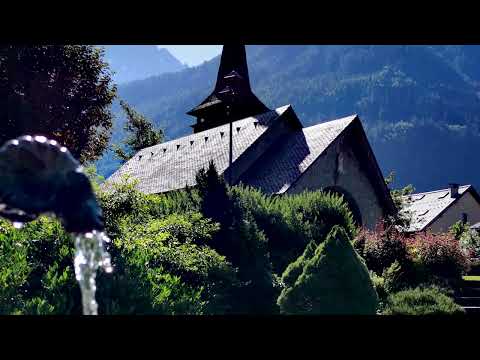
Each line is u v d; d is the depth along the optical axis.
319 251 10.53
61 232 8.60
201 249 11.65
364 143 31.03
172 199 15.96
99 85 39.25
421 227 56.41
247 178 30.73
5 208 2.06
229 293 11.02
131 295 7.99
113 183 12.45
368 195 31.80
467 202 59.94
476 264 25.72
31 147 2.13
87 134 40.31
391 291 16.70
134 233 10.80
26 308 7.03
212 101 48.88
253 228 12.56
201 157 34.34
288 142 32.44
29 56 34.31
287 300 10.41
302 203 18.89
